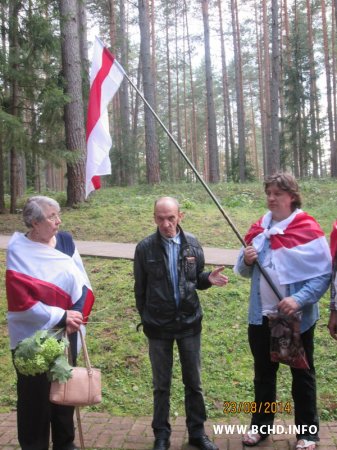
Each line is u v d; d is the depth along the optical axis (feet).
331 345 17.54
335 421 13.60
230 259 25.18
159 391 12.29
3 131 37.78
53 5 44.11
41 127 41.39
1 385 16.06
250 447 12.31
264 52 106.73
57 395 10.15
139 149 121.39
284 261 11.69
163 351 12.24
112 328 19.22
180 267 12.16
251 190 54.75
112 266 24.91
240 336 18.47
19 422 11.22
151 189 60.03
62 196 50.24
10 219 39.42
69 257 11.51
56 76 42.63
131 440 12.75
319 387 15.30
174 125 178.09
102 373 16.58
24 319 10.78
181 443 12.60
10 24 40.55
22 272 10.87
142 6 63.00
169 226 12.01
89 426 13.52
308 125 96.02
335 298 11.86
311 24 93.40
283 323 11.46
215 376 16.16
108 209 40.40
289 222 11.93
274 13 61.72
